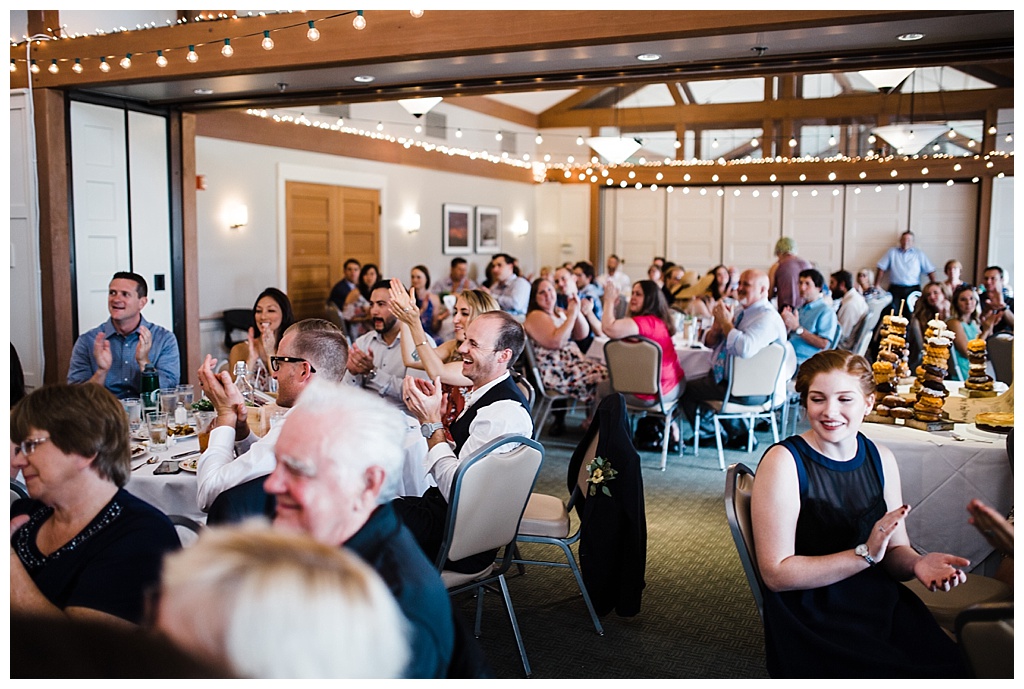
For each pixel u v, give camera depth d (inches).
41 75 214.4
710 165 507.8
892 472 84.0
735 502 81.4
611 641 116.0
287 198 349.4
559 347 235.1
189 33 196.7
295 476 48.0
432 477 107.9
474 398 115.1
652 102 520.7
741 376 209.2
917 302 222.7
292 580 35.7
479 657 51.8
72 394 67.9
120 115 233.1
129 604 63.8
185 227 253.4
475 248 486.9
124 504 68.1
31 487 67.6
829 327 250.4
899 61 168.2
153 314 246.2
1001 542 66.0
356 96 214.7
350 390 51.1
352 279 356.5
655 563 146.2
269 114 336.8
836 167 481.4
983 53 161.3
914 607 79.1
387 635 36.8
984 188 455.2
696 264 532.7
